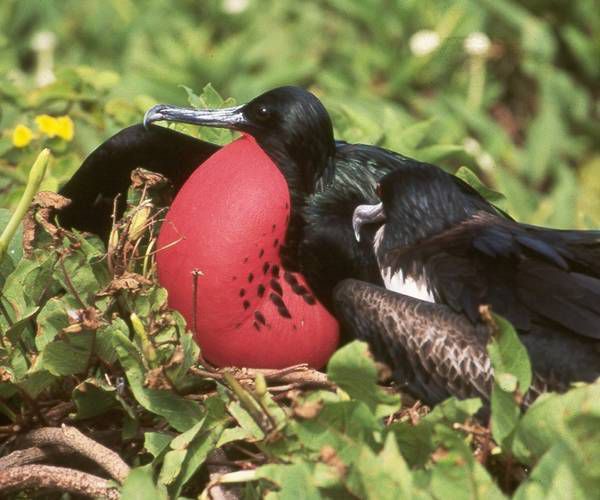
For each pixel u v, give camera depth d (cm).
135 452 655
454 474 535
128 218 654
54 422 649
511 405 557
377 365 561
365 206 701
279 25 1315
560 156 1305
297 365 639
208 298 645
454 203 704
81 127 965
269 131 693
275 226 648
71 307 634
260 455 613
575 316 636
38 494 625
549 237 685
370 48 1311
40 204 641
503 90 1353
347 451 560
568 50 1377
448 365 639
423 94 1318
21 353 625
